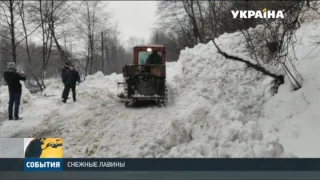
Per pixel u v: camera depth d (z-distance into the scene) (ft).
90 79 64.59
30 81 73.46
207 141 20.62
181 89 41.68
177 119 22.31
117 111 34.53
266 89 30.53
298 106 25.77
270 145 19.13
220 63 39.40
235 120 21.75
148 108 36.40
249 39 31.27
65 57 75.31
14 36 61.67
